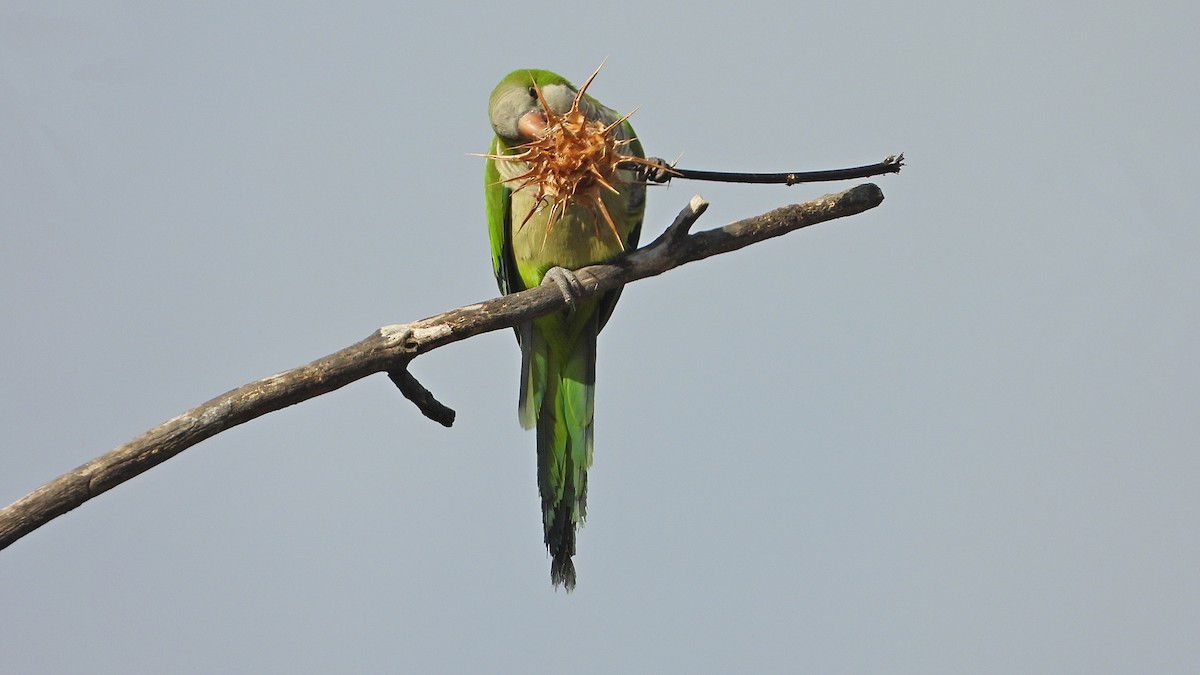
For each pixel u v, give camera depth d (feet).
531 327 39.29
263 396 26.25
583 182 28.63
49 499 24.68
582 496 38.96
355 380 27.55
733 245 31.35
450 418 30.19
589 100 37.65
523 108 36.60
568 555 38.75
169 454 25.53
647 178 29.68
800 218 31.14
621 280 31.37
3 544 24.45
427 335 27.96
